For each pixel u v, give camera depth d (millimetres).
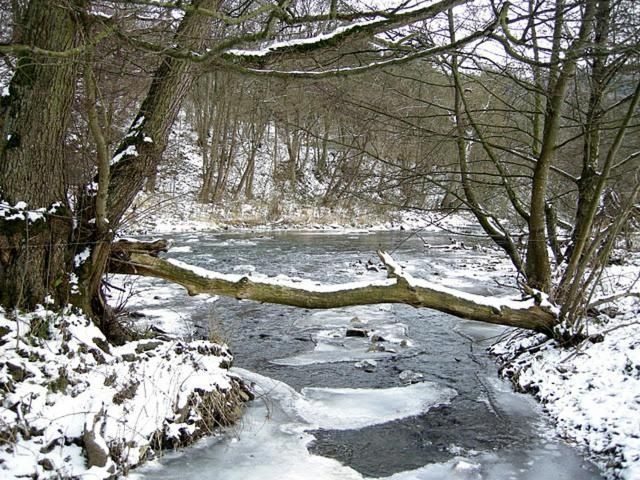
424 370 7059
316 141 31375
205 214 24547
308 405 5848
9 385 4238
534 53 6566
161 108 5965
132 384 4844
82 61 4328
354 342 8305
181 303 10227
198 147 32312
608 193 8102
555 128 7062
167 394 4922
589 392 5605
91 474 3820
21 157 5051
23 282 4883
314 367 7125
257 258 15945
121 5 5277
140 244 6098
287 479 4297
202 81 26734
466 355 7719
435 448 4941
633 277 9531
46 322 4961
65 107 5246
